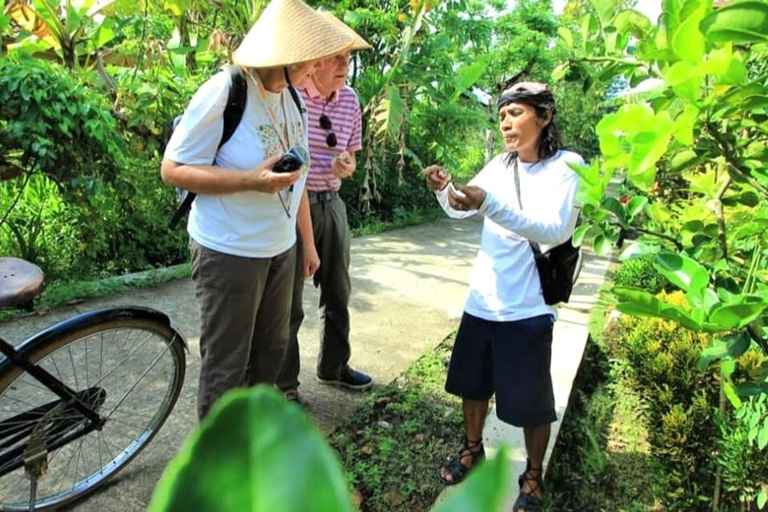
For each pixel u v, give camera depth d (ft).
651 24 3.64
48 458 6.24
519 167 5.84
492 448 7.27
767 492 5.76
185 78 15.80
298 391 8.59
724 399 6.19
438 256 17.92
